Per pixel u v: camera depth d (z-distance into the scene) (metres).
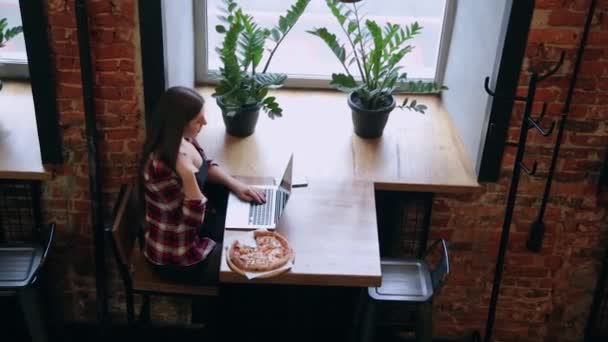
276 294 4.19
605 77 3.57
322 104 4.48
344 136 4.19
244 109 3.99
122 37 3.51
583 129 3.73
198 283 3.57
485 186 3.90
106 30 3.48
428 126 4.30
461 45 4.19
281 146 4.09
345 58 4.07
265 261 3.30
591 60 3.54
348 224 3.56
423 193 3.96
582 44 3.45
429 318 3.62
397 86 4.07
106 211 3.98
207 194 3.90
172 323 4.34
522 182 3.89
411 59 4.54
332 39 4.04
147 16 3.46
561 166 3.85
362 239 3.47
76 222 4.00
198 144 3.70
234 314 4.25
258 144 4.09
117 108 3.68
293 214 3.60
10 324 4.29
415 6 4.40
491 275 4.21
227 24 4.44
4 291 3.61
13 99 4.21
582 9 3.41
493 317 3.83
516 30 3.44
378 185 3.85
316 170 3.90
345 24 4.48
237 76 3.94
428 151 4.09
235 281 3.29
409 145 4.13
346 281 3.29
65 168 3.81
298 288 4.19
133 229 3.71
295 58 4.57
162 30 3.50
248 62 4.00
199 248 3.60
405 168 3.95
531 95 3.23
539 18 3.43
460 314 4.36
